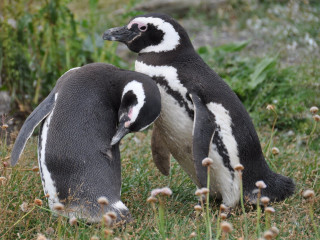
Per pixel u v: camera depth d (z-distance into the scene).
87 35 35.53
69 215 16.91
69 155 16.89
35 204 16.81
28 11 32.31
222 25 45.12
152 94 17.25
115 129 17.77
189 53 19.81
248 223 18.25
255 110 30.12
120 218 16.55
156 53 19.75
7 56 30.72
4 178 17.33
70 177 16.89
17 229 17.45
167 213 18.50
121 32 20.11
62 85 18.05
